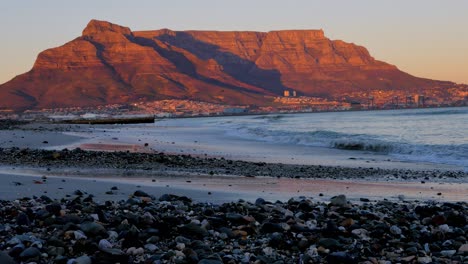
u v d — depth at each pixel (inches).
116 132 3115.2
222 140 2289.6
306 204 552.1
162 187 746.8
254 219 461.7
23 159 1107.9
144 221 420.2
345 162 1289.4
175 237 398.9
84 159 1126.4
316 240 402.9
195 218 460.8
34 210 463.2
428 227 473.7
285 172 1020.5
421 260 359.6
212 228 435.8
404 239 424.2
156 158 1167.0
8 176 797.9
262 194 710.5
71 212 459.5
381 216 511.8
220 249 375.6
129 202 549.3
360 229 437.7
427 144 1600.6
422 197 722.8
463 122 3262.8
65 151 1258.0
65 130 3095.5
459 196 730.8
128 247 364.8
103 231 385.7
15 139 1897.1
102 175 903.7
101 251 335.9
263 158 1401.3
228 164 1139.3
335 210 546.3
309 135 2231.8
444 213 524.4
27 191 644.7
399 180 924.0
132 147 1736.0
